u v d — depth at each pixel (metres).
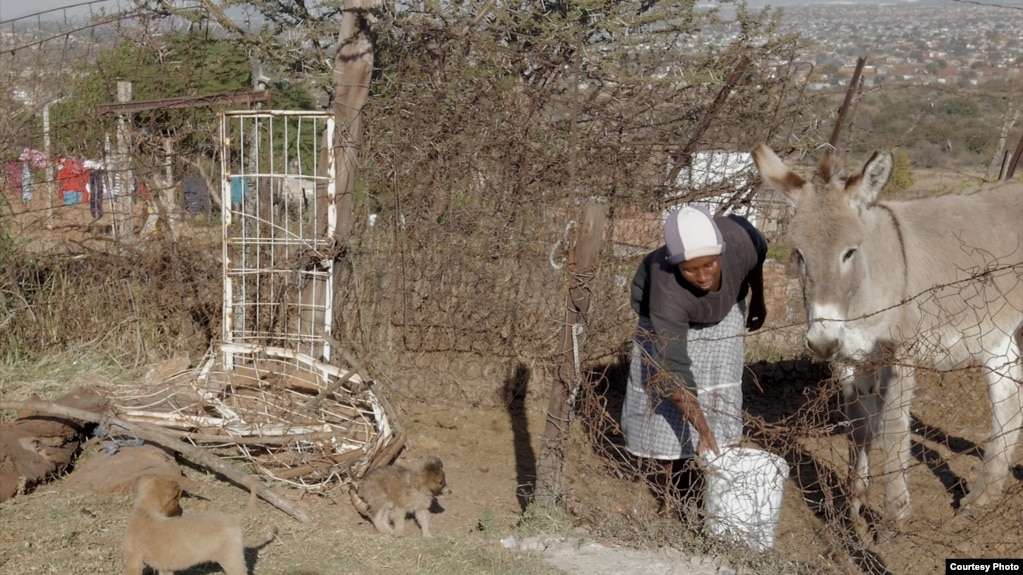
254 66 9.23
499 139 7.02
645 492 5.55
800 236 4.84
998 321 5.61
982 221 5.58
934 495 5.88
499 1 8.35
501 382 7.35
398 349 7.34
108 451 5.49
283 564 4.47
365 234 7.21
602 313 7.19
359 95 6.89
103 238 7.09
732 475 4.71
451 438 6.77
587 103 6.99
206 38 7.90
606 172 7.08
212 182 7.26
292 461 5.64
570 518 5.09
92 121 6.93
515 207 7.15
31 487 5.09
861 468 5.23
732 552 4.64
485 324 7.29
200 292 7.21
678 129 7.06
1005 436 5.59
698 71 7.25
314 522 5.05
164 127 7.15
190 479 5.46
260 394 6.22
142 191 7.09
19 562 4.20
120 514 4.82
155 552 3.88
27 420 5.45
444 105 7.02
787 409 7.52
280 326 7.20
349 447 5.69
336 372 6.29
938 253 5.39
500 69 7.03
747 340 7.95
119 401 6.02
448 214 7.18
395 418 5.83
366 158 7.08
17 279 6.97
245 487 5.46
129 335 7.11
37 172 6.93
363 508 5.12
